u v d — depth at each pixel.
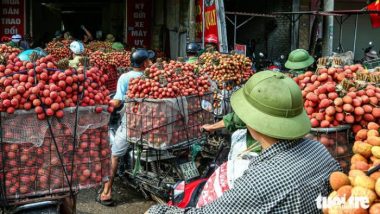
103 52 8.85
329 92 3.48
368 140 2.72
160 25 15.81
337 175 2.07
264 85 2.14
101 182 3.10
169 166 4.93
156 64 4.67
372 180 2.02
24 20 15.70
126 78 5.01
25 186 2.88
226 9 15.06
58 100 2.86
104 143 3.10
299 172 1.99
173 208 2.18
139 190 5.36
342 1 15.11
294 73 6.16
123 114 4.82
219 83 5.79
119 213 4.88
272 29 14.34
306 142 2.18
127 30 16.03
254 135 2.19
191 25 10.05
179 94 4.41
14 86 2.81
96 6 24.64
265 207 1.93
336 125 3.46
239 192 1.96
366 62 6.80
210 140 5.34
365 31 15.54
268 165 2.00
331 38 9.98
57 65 3.04
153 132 4.37
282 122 2.07
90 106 2.98
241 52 9.39
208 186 2.54
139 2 15.99
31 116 2.83
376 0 9.77
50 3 23.34
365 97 3.44
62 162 2.93
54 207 3.05
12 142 2.81
